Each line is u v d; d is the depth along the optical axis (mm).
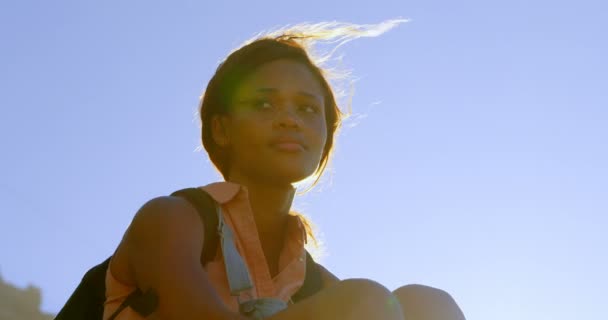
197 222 3166
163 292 2982
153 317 3023
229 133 3615
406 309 3072
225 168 3668
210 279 3170
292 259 3531
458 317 3092
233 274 3162
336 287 2732
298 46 3865
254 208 3490
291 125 3453
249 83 3559
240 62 3602
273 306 3033
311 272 3656
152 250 3049
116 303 3178
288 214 3602
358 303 2686
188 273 3002
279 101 3527
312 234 3834
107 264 3297
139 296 3098
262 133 3463
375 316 2678
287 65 3598
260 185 3482
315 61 3904
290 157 3439
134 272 3131
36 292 10234
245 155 3492
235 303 3172
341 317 2688
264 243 3543
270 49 3617
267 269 3293
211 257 3199
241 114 3518
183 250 3051
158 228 3078
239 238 3287
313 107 3570
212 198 3270
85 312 3258
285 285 3459
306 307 2725
